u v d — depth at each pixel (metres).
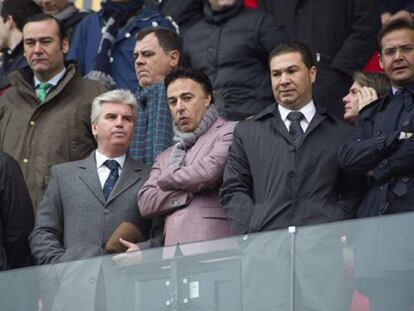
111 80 40.44
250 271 29.59
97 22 41.91
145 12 41.59
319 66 41.25
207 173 32.97
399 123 31.62
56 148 36.62
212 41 40.22
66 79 37.34
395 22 33.28
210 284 29.92
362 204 31.50
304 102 32.84
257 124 32.69
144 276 30.55
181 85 34.06
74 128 36.88
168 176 33.12
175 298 30.14
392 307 28.66
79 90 37.41
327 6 41.72
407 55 32.97
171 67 37.38
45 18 37.72
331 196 31.84
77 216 33.78
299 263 29.28
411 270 28.59
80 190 33.97
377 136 31.55
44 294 31.77
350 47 41.22
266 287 29.47
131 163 34.56
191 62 40.44
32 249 33.62
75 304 31.28
